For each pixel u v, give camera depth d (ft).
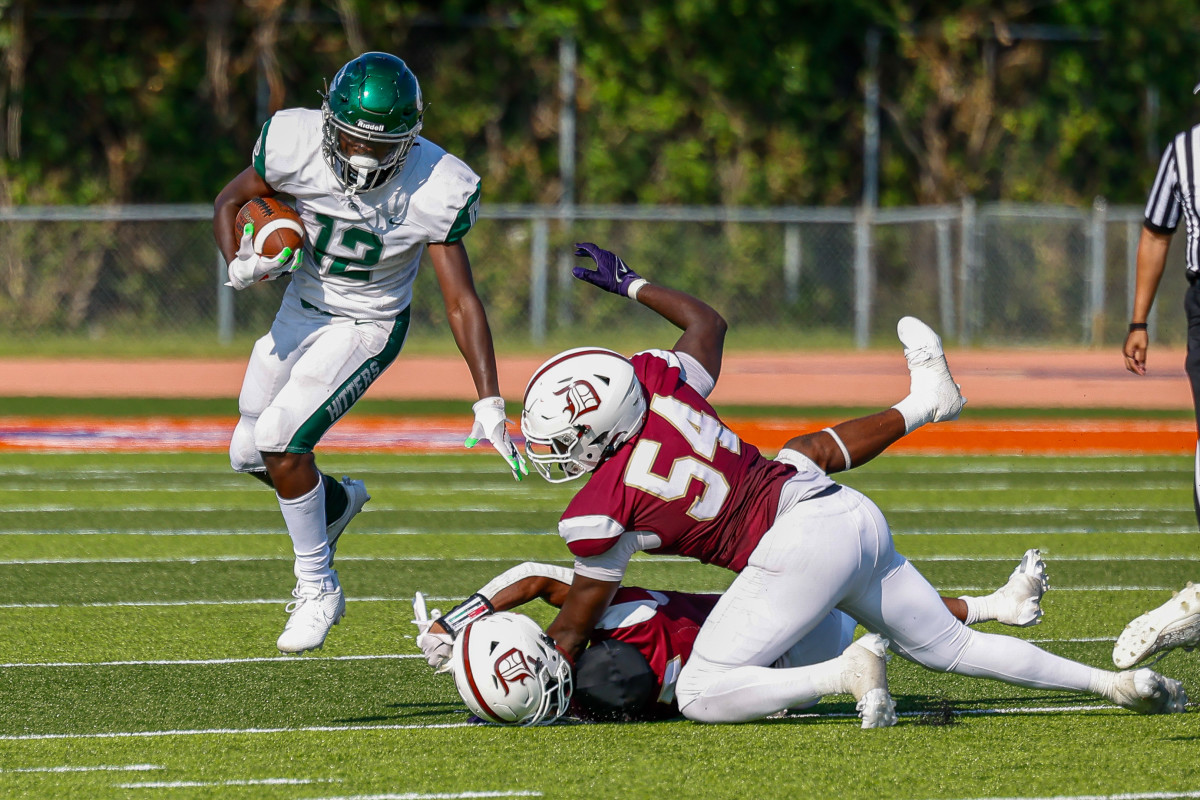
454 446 120.98
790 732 44.06
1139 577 72.38
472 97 216.74
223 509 91.86
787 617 43.19
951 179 228.43
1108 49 232.32
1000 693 49.98
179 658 55.26
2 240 192.24
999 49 229.86
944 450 121.19
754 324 204.03
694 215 188.03
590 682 44.55
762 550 43.06
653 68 220.64
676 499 42.60
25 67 205.57
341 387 50.96
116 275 194.18
